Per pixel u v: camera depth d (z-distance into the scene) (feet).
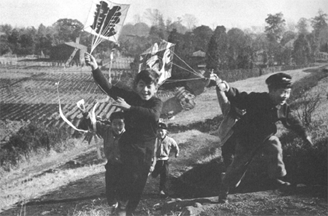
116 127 14.89
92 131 15.74
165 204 17.33
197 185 20.84
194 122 33.68
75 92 39.42
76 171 27.48
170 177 21.94
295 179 18.31
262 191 17.70
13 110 39.55
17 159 33.81
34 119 38.40
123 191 14.67
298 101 29.76
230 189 18.48
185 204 16.89
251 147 15.80
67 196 21.12
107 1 16.74
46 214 18.44
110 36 16.61
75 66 41.06
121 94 15.02
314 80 32.94
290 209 15.06
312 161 18.94
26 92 40.93
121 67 35.88
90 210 17.97
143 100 14.80
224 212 15.48
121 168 14.89
